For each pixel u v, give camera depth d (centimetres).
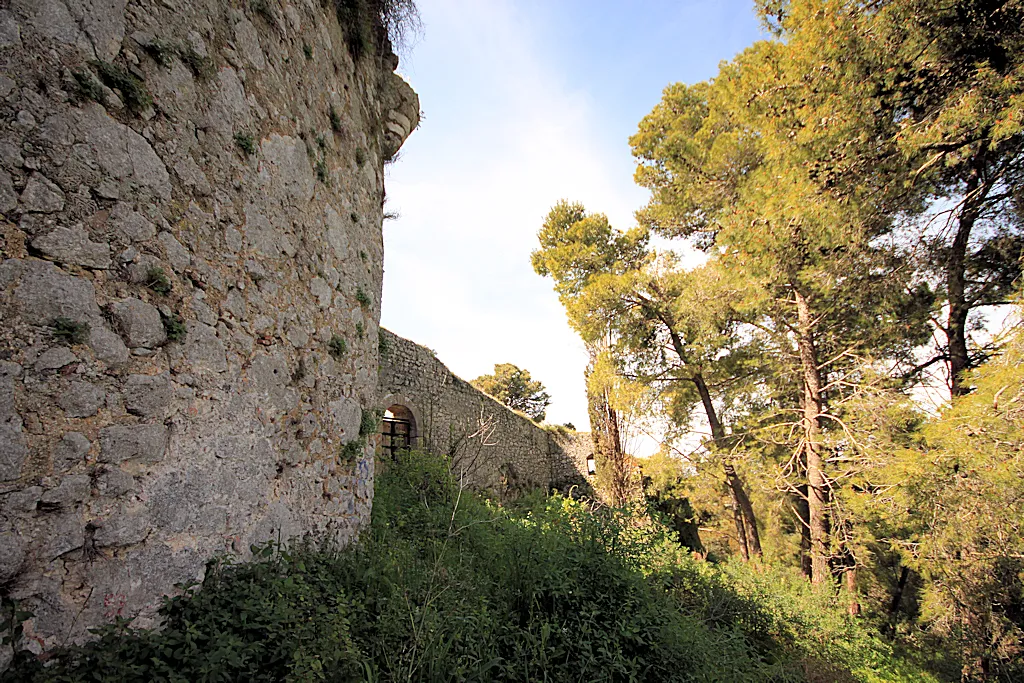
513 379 3325
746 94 716
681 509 1220
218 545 234
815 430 886
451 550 413
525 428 1606
